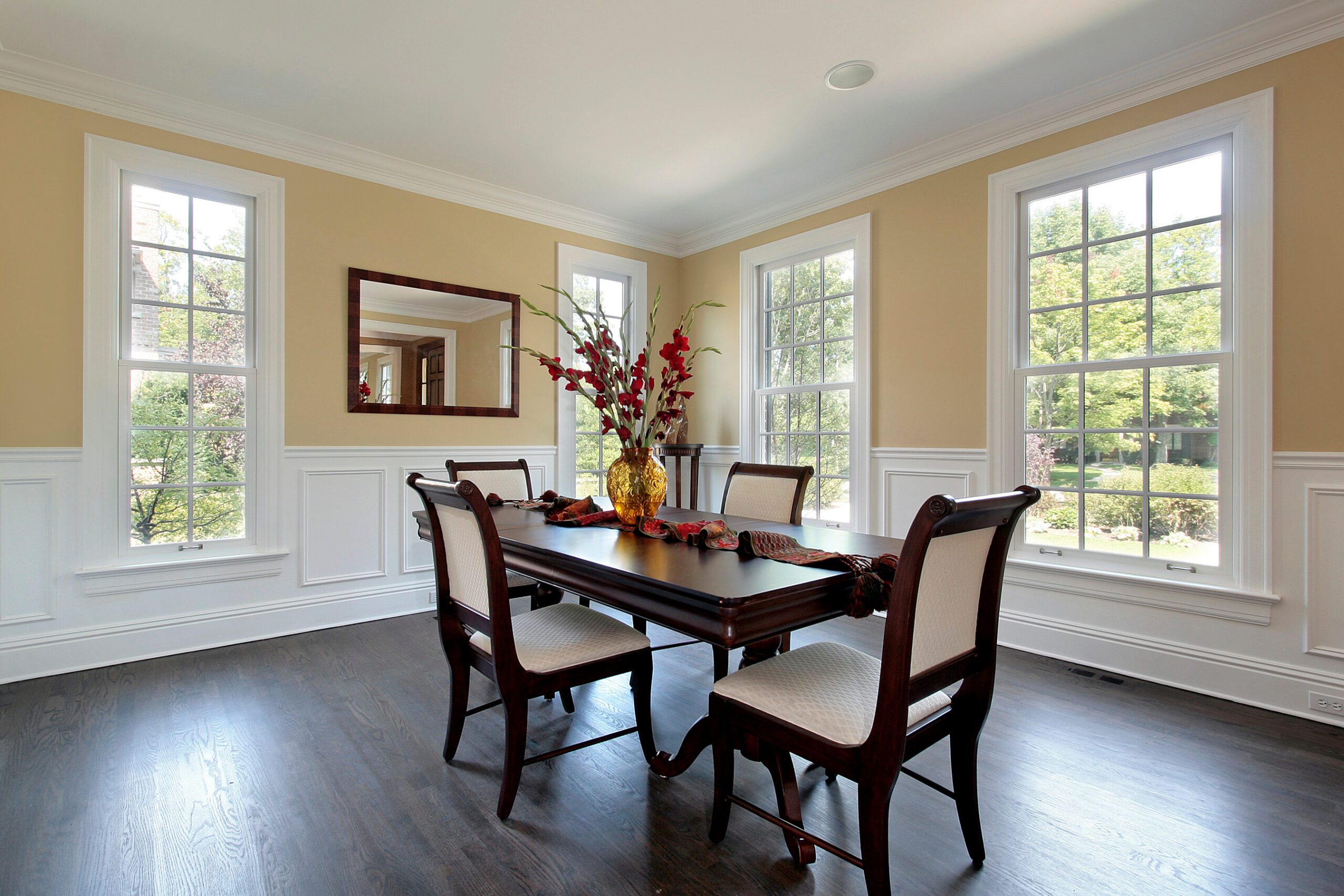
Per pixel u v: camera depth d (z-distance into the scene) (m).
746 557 1.75
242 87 2.93
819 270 4.23
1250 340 2.52
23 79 2.72
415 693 2.60
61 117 2.82
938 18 2.43
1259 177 2.49
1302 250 2.40
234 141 3.24
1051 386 3.12
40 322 2.77
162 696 2.55
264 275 3.33
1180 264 2.74
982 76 2.83
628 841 1.65
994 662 1.51
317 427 3.49
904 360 3.68
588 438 4.64
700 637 1.37
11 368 2.71
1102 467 2.95
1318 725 2.32
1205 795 1.86
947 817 1.77
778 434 4.48
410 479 1.93
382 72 2.81
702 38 2.56
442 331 3.94
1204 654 2.60
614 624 2.02
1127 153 2.83
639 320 4.95
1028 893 1.45
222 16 2.42
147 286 3.06
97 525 2.90
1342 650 2.31
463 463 3.32
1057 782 1.93
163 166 3.05
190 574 3.12
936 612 1.33
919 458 3.60
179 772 1.97
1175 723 2.33
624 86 2.92
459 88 2.94
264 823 1.71
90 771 1.97
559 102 3.06
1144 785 1.91
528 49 2.64
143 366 3.04
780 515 2.80
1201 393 2.68
